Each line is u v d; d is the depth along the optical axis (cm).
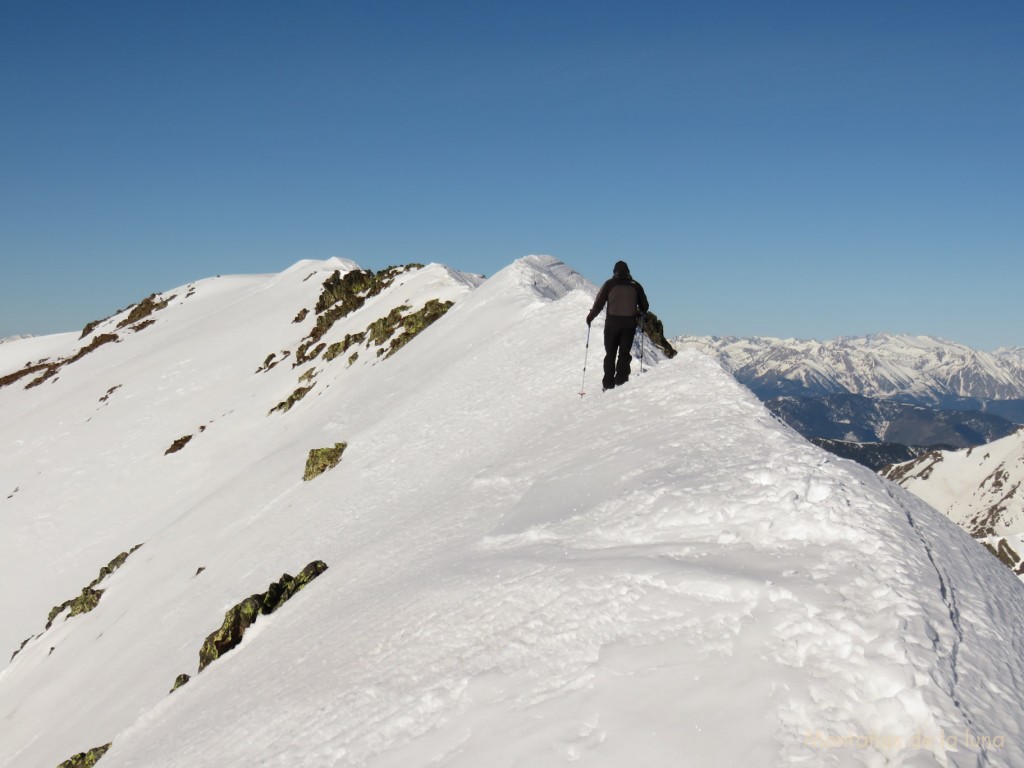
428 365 3347
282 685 1002
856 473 805
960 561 674
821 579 588
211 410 6450
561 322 2612
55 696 2366
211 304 11019
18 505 5825
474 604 798
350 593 1274
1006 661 508
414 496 1878
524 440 1703
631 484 939
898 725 431
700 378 1305
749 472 824
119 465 5969
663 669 532
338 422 3397
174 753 1054
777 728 446
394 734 644
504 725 557
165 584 2700
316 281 9169
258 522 2650
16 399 9494
